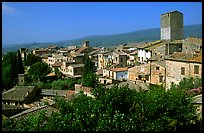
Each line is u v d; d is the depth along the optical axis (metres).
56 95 60.50
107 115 14.62
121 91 16.81
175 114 16.78
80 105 15.62
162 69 55.56
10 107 44.28
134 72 63.25
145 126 15.08
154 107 16.33
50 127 14.02
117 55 100.25
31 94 67.62
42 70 94.25
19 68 93.06
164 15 83.56
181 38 82.69
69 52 143.25
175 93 18.03
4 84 84.12
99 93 16.95
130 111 16.53
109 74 75.62
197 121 17.22
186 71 47.44
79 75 100.38
